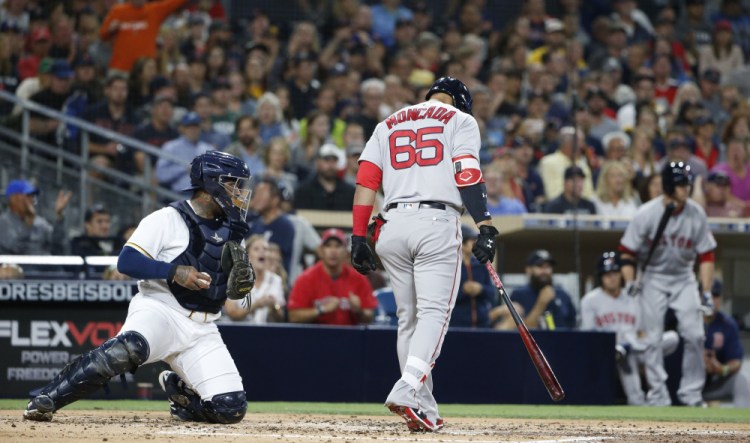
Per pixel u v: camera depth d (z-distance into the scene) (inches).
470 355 1192.8
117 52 1852.9
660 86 2272.4
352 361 1155.9
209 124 1772.9
